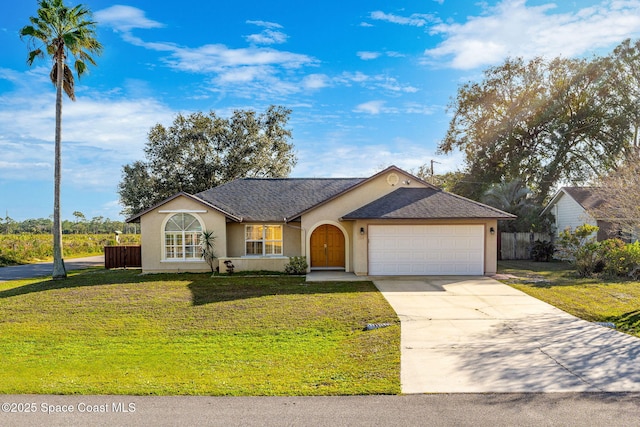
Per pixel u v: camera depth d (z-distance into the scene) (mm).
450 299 15039
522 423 5969
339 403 6781
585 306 13852
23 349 10594
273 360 9336
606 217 22656
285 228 23312
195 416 6301
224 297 15953
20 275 24859
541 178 36062
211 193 24734
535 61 36375
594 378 7805
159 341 11141
